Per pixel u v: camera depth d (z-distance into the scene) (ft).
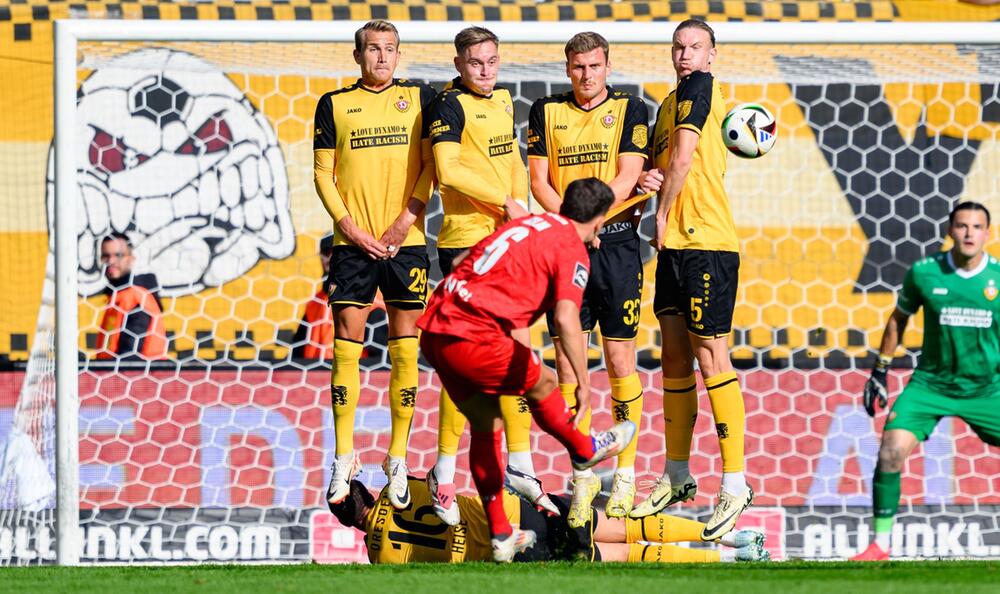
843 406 99.45
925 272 63.87
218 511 94.02
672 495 66.74
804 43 77.51
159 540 91.56
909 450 64.08
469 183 62.90
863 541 93.66
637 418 65.98
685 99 62.80
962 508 94.84
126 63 87.40
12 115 97.35
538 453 95.14
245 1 96.02
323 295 99.76
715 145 64.13
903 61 88.74
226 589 48.65
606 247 64.28
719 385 64.59
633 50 85.71
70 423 74.02
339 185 66.08
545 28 77.00
